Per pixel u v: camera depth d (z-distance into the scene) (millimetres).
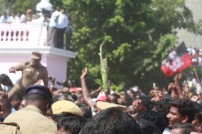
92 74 36594
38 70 15484
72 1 38594
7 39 28859
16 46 28453
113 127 5352
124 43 37562
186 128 7531
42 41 28500
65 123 8133
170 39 38094
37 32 28578
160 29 40656
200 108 10469
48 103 8516
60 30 28234
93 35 38531
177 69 21312
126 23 38438
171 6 42438
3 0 40062
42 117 8031
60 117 9008
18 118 8047
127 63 38062
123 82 37562
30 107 8336
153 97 14312
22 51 28156
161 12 41062
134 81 38438
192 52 35969
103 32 38562
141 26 38281
